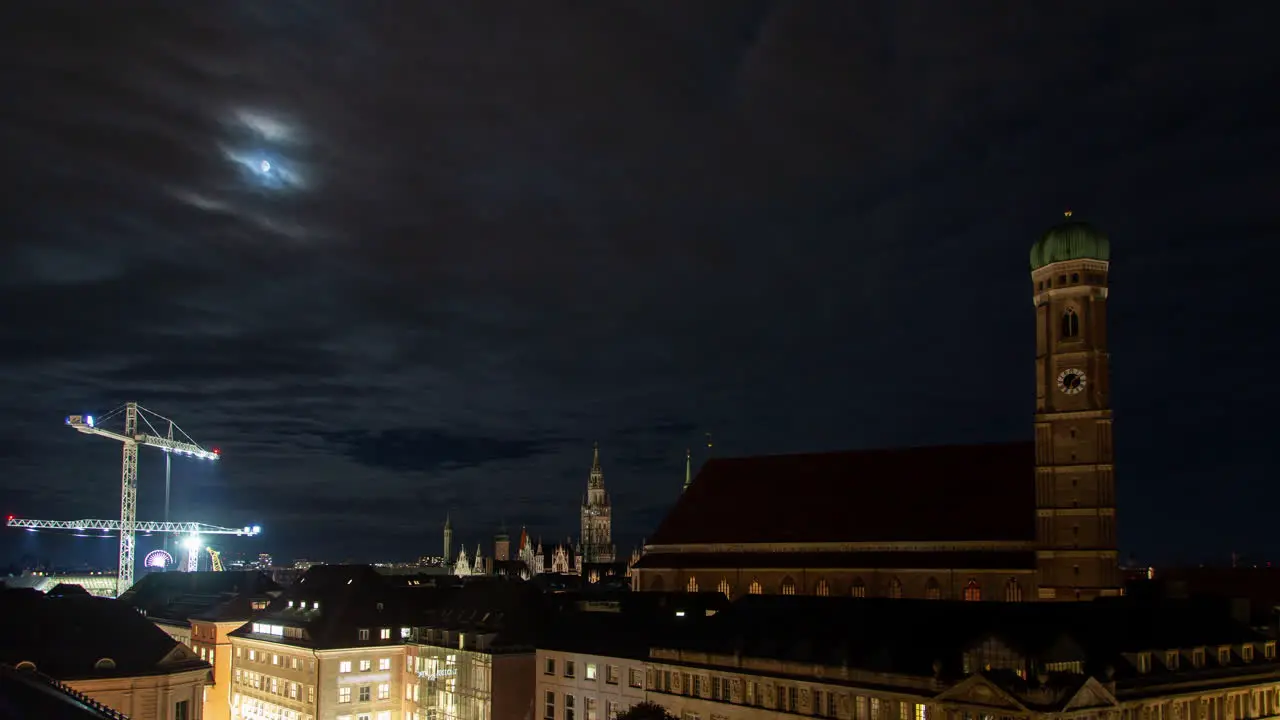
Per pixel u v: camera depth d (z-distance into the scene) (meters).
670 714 108.75
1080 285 128.25
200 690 122.25
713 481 173.25
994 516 135.62
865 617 105.12
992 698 84.31
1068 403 128.25
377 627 153.88
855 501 151.38
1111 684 85.69
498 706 131.12
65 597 127.12
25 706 62.00
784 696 101.75
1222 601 113.81
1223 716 95.81
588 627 129.75
